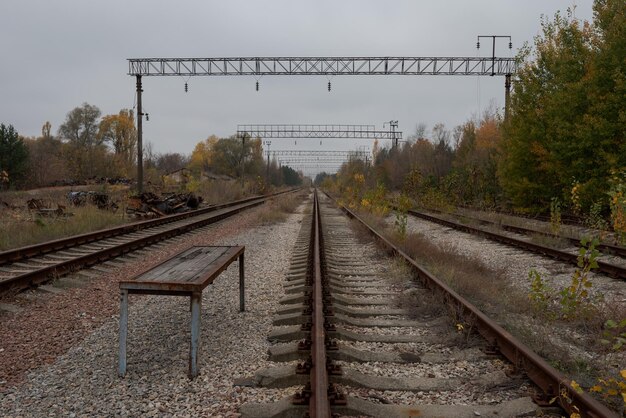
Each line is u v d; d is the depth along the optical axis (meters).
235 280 9.63
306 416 3.73
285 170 159.00
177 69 29.19
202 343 5.89
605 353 5.24
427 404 4.11
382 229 18.72
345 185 62.12
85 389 4.57
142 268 11.05
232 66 29.75
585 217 18.91
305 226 20.95
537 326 6.22
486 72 29.47
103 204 23.77
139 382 4.71
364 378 4.59
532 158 24.94
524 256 12.45
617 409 3.93
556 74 24.06
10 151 44.34
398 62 29.89
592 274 9.92
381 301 7.84
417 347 5.65
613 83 19.92
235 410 4.04
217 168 94.62
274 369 4.77
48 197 28.27
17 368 5.16
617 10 20.55
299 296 7.82
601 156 19.89
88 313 7.29
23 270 10.10
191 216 25.47
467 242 15.55
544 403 4.00
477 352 5.34
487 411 3.96
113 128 77.69
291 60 29.50
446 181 32.16
